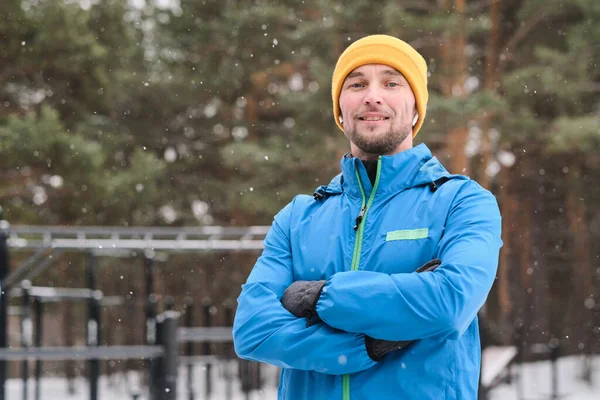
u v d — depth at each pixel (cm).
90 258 743
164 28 1766
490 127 1650
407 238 206
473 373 203
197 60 1775
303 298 202
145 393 1051
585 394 1062
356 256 210
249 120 1855
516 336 1090
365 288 192
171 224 1808
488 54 1762
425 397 193
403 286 190
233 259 1698
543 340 1427
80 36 1369
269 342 201
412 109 227
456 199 209
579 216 1945
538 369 1280
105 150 1538
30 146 1241
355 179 220
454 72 1451
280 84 1928
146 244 734
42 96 1455
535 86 1513
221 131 1875
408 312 188
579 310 1371
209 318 815
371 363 194
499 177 2003
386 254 206
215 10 1753
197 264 1667
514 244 2017
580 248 1941
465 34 1392
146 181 1467
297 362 198
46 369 1778
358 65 228
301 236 223
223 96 1802
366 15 1515
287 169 1596
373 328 190
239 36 1670
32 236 1361
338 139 1506
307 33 1544
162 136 1798
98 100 1500
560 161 1883
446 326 188
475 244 200
